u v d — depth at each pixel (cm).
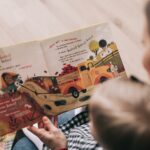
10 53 115
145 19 67
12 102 115
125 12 162
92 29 123
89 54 122
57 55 119
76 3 161
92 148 94
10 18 155
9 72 115
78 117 122
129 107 56
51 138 110
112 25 159
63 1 160
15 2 158
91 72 121
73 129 112
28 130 122
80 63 121
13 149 122
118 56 124
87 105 121
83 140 101
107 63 123
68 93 119
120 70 123
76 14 159
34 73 117
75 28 155
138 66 151
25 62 116
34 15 156
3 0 159
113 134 56
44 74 118
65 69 120
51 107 118
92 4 162
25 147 122
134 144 54
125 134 55
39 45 118
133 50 154
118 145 56
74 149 103
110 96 58
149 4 66
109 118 56
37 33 153
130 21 160
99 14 160
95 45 123
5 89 115
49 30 154
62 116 122
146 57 68
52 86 118
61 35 120
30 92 116
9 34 152
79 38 122
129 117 55
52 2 160
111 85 60
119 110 56
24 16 156
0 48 115
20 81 116
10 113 115
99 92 60
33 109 117
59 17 157
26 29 153
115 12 162
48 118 118
